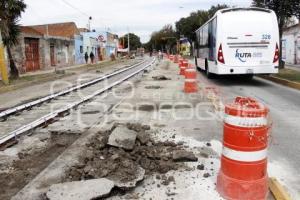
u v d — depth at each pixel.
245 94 14.44
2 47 20.50
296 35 35.22
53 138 7.94
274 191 4.79
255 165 4.53
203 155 6.37
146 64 48.81
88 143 7.04
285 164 6.04
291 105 11.77
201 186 5.06
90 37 62.81
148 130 8.26
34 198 4.80
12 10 22.59
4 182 5.54
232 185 4.61
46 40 38.62
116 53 100.75
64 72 30.70
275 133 8.07
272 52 17.06
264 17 16.92
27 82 21.81
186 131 8.18
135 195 4.82
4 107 12.88
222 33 17.00
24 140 7.76
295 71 23.91
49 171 5.69
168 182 5.17
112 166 5.50
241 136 4.51
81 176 5.41
